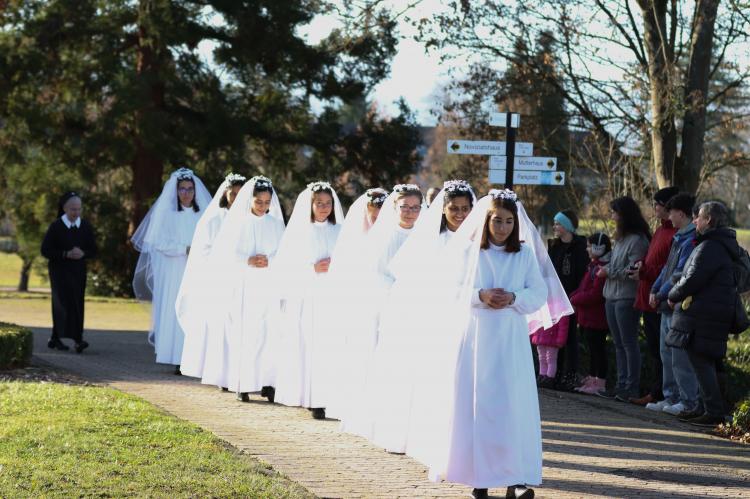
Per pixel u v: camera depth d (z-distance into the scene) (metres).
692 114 15.44
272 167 31.05
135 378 10.72
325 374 8.68
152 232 11.80
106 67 26.55
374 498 5.99
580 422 8.95
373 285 8.11
